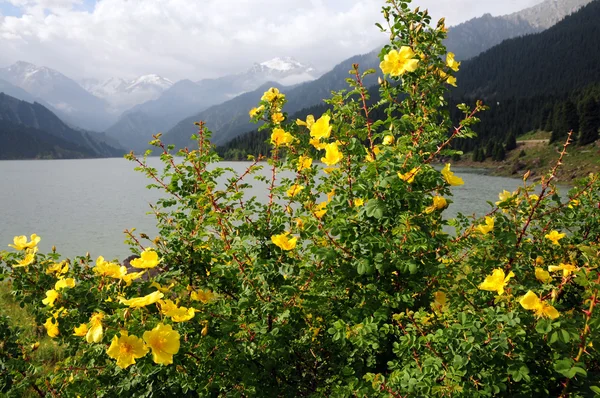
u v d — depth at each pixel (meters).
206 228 3.09
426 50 3.00
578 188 3.02
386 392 1.99
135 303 1.83
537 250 3.05
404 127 2.71
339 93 2.84
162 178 3.14
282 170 3.13
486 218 2.81
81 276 2.62
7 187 57.91
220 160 3.12
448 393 1.87
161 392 2.19
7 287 7.22
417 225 2.44
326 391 2.48
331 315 2.81
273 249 2.70
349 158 2.72
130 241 3.07
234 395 2.19
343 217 2.52
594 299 1.89
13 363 2.67
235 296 2.87
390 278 2.65
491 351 1.98
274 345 2.31
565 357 2.00
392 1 2.99
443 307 2.82
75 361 2.65
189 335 2.29
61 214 31.88
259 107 3.21
